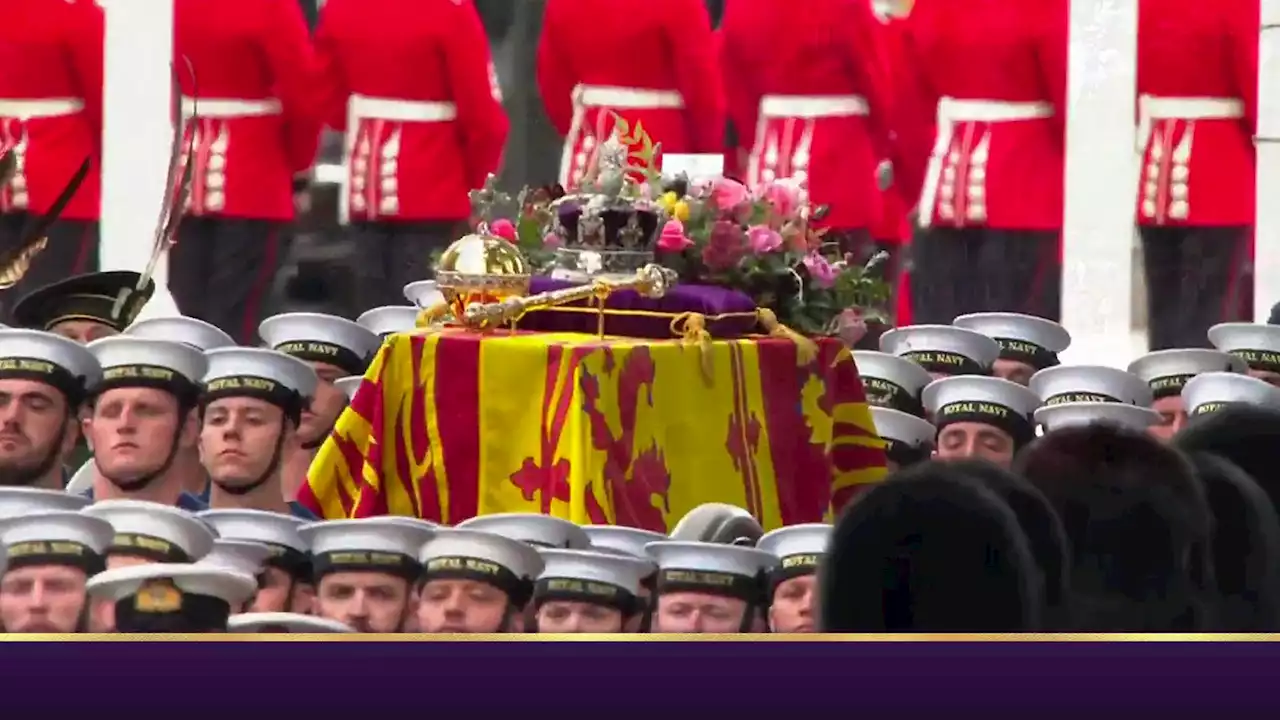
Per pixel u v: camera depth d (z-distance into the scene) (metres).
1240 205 42.94
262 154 41.59
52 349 21.22
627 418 22.67
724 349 23.66
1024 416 24.27
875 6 43.44
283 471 23.42
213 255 41.94
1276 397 22.70
